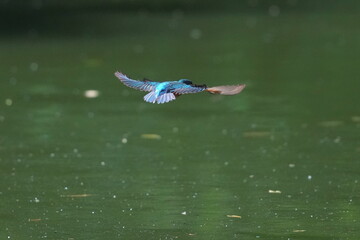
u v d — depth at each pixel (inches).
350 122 527.5
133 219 375.2
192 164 450.3
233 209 386.0
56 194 407.8
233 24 920.3
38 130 516.1
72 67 701.3
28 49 785.6
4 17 969.5
